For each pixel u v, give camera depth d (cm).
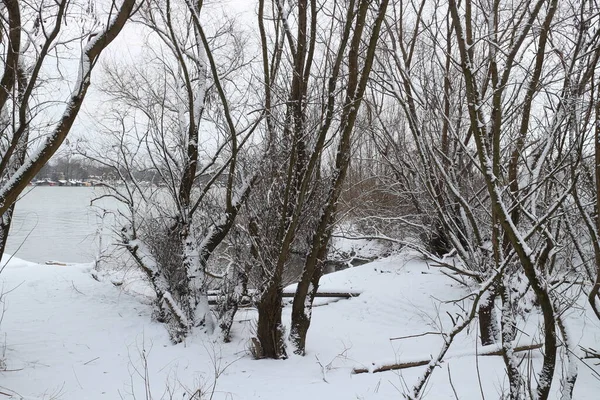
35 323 972
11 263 1495
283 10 802
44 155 540
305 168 812
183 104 1090
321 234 802
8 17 618
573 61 520
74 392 630
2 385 648
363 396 602
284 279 810
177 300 971
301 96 789
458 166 955
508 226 372
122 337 911
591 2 571
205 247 978
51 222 2520
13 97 570
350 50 762
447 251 1390
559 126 543
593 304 392
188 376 702
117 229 1056
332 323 1125
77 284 1241
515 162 698
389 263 1558
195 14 720
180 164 1018
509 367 389
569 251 613
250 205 830
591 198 546
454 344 912
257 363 775
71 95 545
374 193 1606
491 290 775
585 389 614
